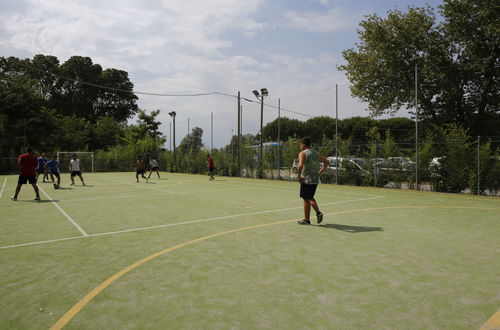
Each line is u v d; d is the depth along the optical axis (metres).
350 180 18.12
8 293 3.63
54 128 44.34
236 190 15.77
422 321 2.90
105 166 40.09
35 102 41.78
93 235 6.45
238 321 2.94
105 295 3.55
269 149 23.81
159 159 40.44
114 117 66.56
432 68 21.98
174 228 7.05
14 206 10.55
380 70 24.30
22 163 11.76
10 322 2.96
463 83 22.86
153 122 49.78
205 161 31.20
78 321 2.97
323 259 4.76
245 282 3.90
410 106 24.97
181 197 12.88
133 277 4.10
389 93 24.52
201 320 2.97
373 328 2.79
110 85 63.53
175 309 3.20
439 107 23.78
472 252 5.05
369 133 18.84
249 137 29.44
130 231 6.79
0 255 5.11
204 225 7.34
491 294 3.48
